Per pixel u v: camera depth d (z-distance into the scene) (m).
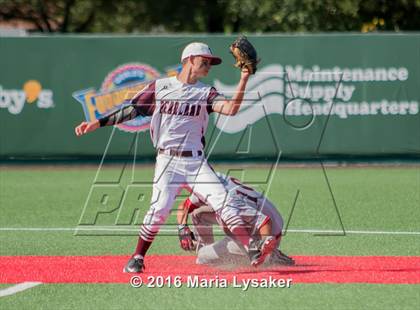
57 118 48.56
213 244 24.42
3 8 92.19
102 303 20.72
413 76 47.66
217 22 85.94
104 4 92.50
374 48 47.50
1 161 49.09
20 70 48.41
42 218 33.75
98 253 26.80
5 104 48.59
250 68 22.58
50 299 21.11
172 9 87.25
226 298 21.00
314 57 47.53
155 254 26.34
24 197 39.09
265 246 22.91
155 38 47.84
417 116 47.81
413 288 21.66
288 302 20.53
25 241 28.98
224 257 24.27
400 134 47.81
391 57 47.50
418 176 44.44
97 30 99.00
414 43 47.50
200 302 20.67
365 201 37.06
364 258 25.53
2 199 38.59
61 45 48.25
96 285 22.39
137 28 92.81
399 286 21.88
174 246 27.75
